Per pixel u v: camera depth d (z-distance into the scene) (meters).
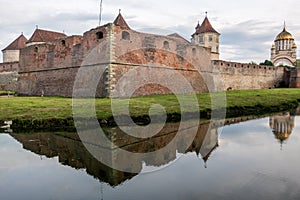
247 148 11.31
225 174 8.34
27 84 36.81
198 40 58.47
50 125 15.55
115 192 7.17
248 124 17.20
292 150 10.99
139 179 8.05
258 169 8.73
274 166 9.02
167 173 8.48
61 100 23.28
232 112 22.25
